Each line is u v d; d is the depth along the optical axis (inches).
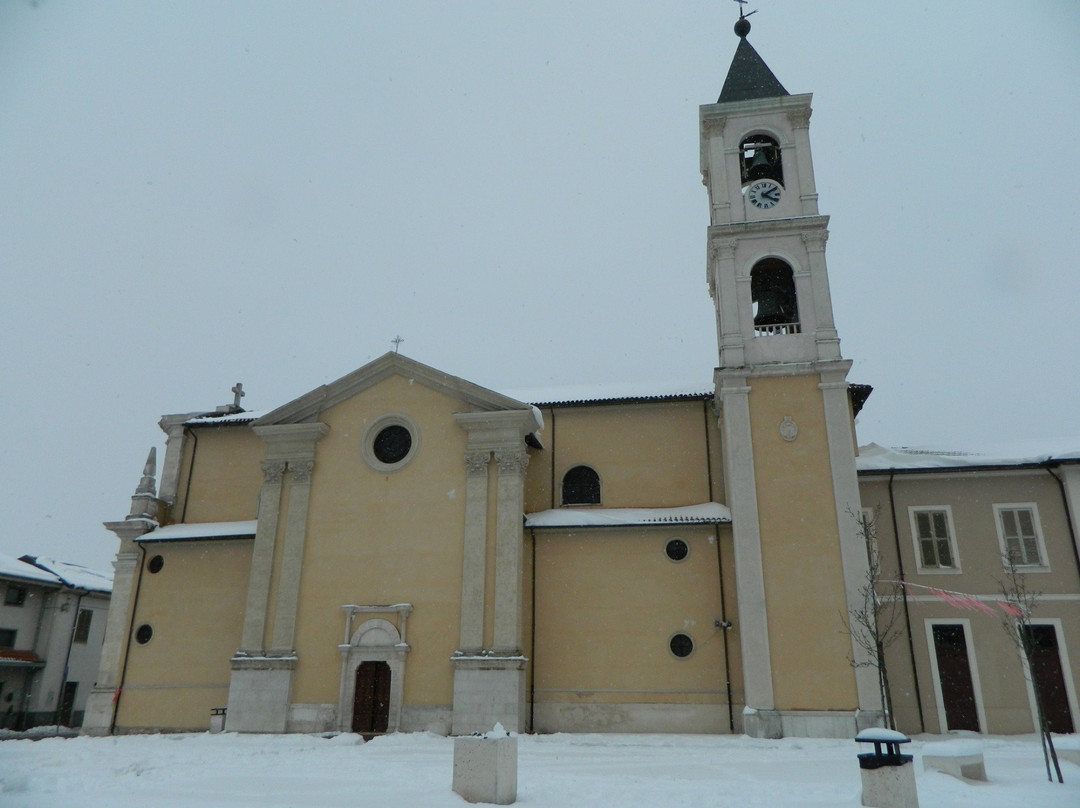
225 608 1130.7
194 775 554.6
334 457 1098.1
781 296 1134.4
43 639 1610.5
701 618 1008.2
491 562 1003.9
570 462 1159.0
